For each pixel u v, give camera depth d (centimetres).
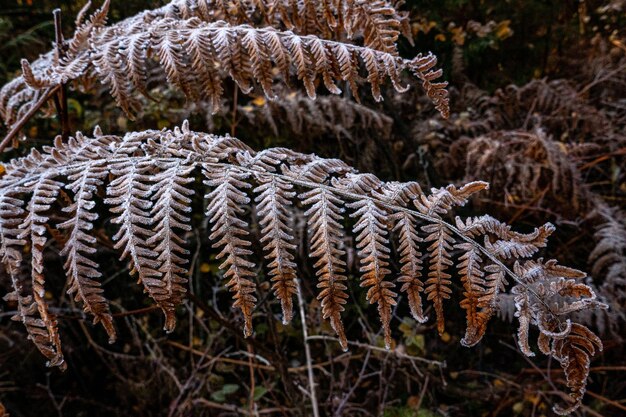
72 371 134
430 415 122
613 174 144
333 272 64
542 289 64
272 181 66
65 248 64
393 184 68
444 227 66
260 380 138
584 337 63
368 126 131
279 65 77
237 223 64
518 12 177
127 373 136
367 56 76
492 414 129
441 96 75
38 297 64
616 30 185
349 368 134
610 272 116
